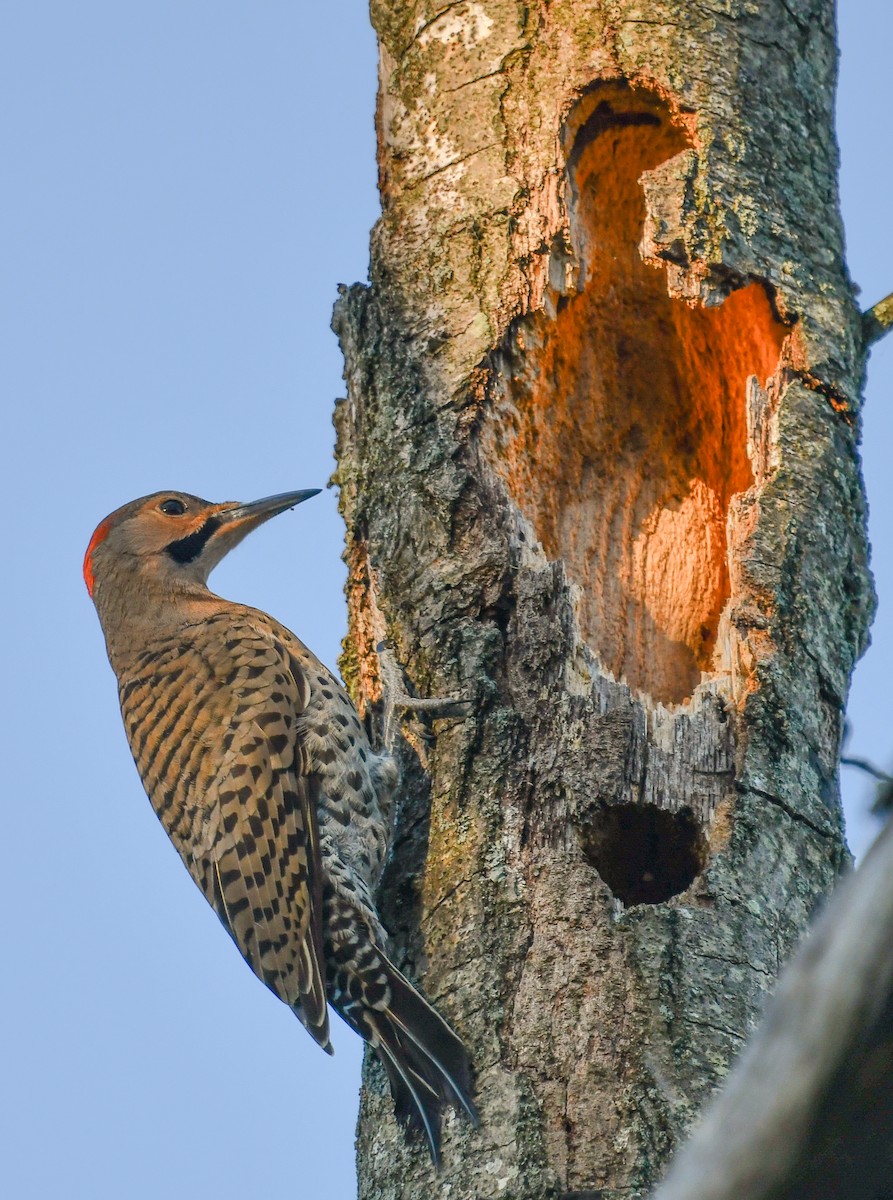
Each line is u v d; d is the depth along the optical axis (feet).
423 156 36.55
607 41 35.63
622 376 37.47
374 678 36.11
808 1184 15.97
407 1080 29.68
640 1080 28.12
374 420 35.47
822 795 31.91
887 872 15.76
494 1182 27.84
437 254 35.70
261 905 36.83
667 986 28.94
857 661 34.17
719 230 34.63
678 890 32.48
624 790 31.83
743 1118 15.96
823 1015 15.79
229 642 40.57
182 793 38.93
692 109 35.32
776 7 36.99
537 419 35.58
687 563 36.73
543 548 34.63
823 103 37.40
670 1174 16.83
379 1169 29.84
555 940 29.94
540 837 31.42
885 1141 16.06
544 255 35.12
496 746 32.24
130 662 42.45
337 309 36.81
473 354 34.78
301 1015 34.96
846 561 33.99
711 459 37.40
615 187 37.14
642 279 36.94
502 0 36.52
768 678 32.22
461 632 33.22
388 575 34.42
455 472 34.12
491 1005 29.58
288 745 37.58
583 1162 27.68
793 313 34.78
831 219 36.32
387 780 34.06
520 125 35.78
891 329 36.14
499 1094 28.58
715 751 32.24
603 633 36.06
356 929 32.45
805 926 30.35
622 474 37.29
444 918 31.09
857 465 35.06
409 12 37.47
